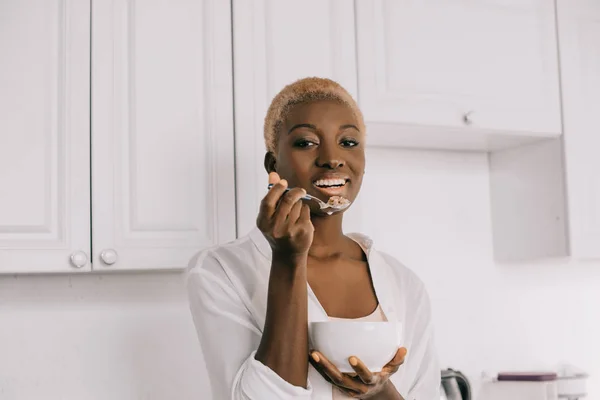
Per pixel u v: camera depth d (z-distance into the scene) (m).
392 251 2.03
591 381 2.24
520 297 2.18
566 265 2.25
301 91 1.07
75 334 1.71
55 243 1.47
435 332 2.06
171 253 1.54
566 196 1.95
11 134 1.46
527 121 1.91
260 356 0.91
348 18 1.72
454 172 2.13
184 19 1.59
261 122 1.62
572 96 1.98
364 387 0.93
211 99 1.59
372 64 1.74
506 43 1.90
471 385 2.08
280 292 0.90
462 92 1.83
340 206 1.03
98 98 1.52
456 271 2.10
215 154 1.58
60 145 1.49
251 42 1.63
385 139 1.94
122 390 1.74
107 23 1.54
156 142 1.55
